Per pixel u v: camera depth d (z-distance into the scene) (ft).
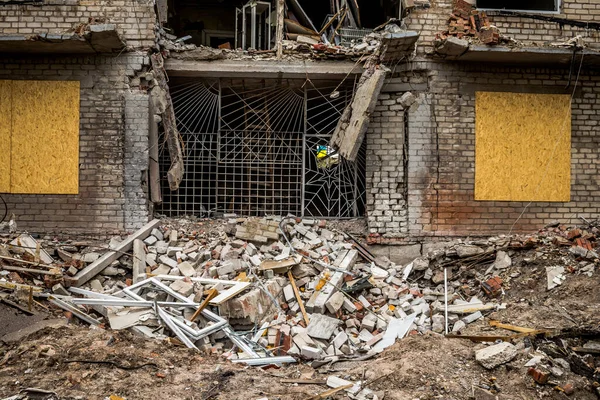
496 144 32.48
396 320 26.61
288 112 35.19
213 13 43.29
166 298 25.73
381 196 32.45
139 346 21.59
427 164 32.24
